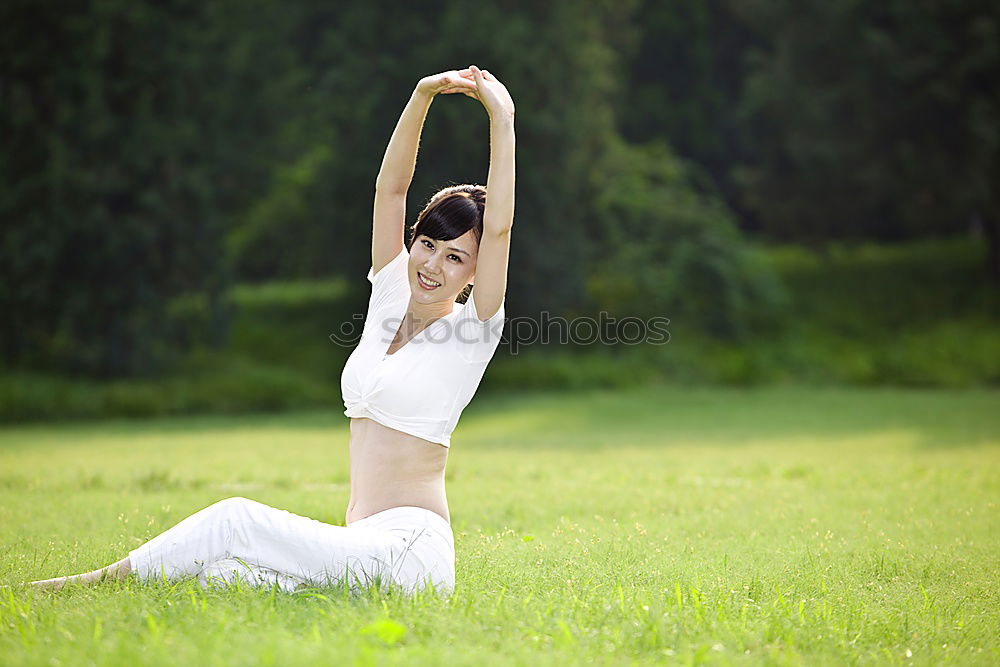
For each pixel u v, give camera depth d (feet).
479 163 141.38
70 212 128.98
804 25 173.27
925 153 167.43
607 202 162.50
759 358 153.69
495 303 25.49
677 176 172.35
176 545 24.35
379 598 23.29
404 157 26.63
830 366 154.81
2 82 129.90
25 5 126.11
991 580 29.66
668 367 151.43
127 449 77.66
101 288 134.51
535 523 40.06
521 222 147.74
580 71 150.82
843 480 54.49
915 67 159.63
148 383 133.59
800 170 188.34
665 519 40.78
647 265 158.92
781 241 212.23
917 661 21.48
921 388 145.48
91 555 30.78
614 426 107.76
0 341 132.98
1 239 130.00
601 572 28.78
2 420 118.62
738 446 85.81
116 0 127.54
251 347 160.25
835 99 170.30
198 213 139.74
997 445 84.38
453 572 25.32
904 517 41.34
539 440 93.35
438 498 25.52
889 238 220.64
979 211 169.58
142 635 20.58
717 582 27.71
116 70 134.10
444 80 25.86
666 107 217.36
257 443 84.69
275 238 188.44
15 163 131.75
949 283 186.91
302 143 158.81
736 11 201.57
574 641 20.99
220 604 22.54
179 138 135.23
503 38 140.05
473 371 25.68
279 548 24.17
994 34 155.74
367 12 144.77
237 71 142.00
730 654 20.83
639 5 204.85
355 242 151.84
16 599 23.82
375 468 25.35
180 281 140.26
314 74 163.02
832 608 25.07
